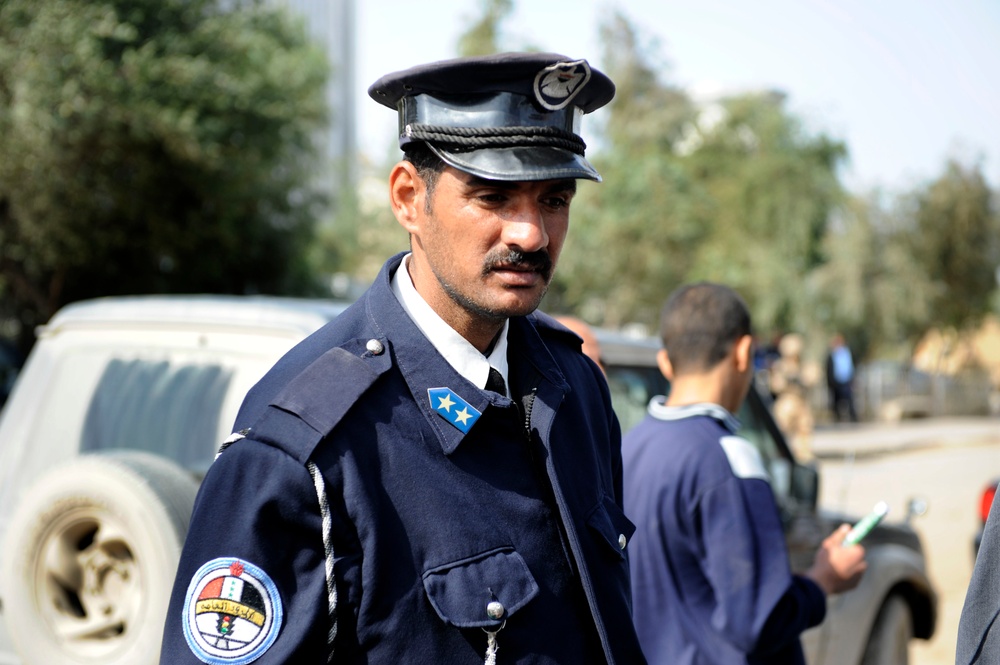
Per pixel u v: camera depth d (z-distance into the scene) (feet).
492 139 4.32
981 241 77.15
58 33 34.47
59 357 9.55
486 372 4.69
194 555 4.08
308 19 57.98
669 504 7.38
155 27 40.06
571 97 4.45
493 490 4.48
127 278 45.50
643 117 66.69
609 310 57.06
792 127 65.72
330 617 4.07
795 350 37.35
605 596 4.81
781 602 7.13
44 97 34.58
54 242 39.73
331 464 4.15
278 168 52.03
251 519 4.04
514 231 4.32
